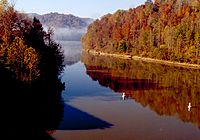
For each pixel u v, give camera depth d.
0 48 57.03
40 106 57.34
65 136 43.41
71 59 170.25
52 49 80.19
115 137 44.19
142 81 95.62
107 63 150.62
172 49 169.25
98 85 86.62
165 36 181.50
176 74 113.19
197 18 172.62
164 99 71.12
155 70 124.44
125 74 110.81
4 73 52.59
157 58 174.00
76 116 53.47
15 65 54.56
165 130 48.44
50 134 43.84
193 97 74.00
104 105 63.09
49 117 51.38
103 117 54.03
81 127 47.62
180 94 77.00
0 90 50.56
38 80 58.44
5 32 68.06
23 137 41.69
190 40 165.50
